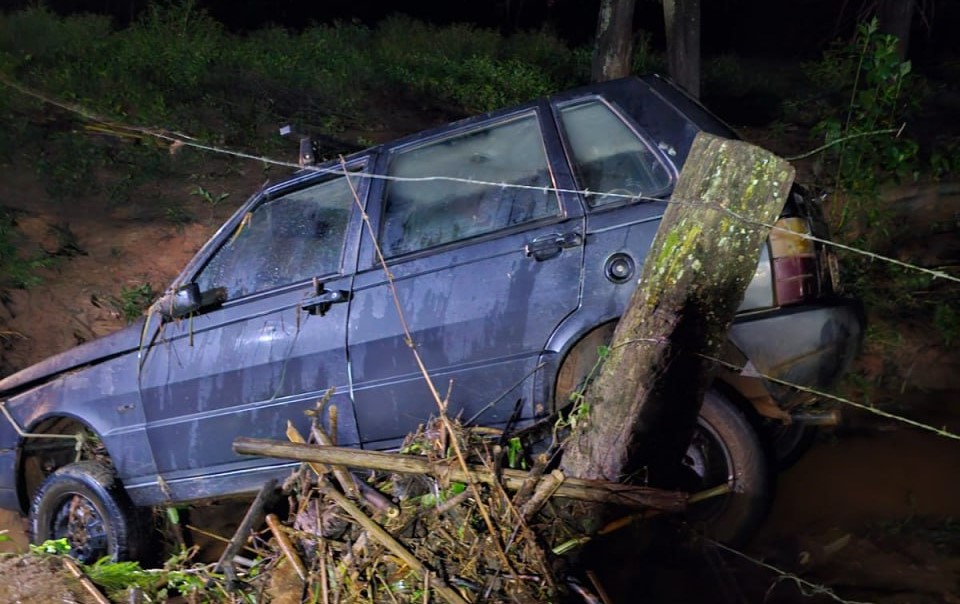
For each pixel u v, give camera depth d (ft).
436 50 51.65
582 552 11.10
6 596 11.26
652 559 12.05
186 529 16.90
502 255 13.70
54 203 28.30
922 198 26.89
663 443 11.04
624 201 13.43
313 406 14.62
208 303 15.46
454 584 10.53
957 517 14.08
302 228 15.44
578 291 13.26
